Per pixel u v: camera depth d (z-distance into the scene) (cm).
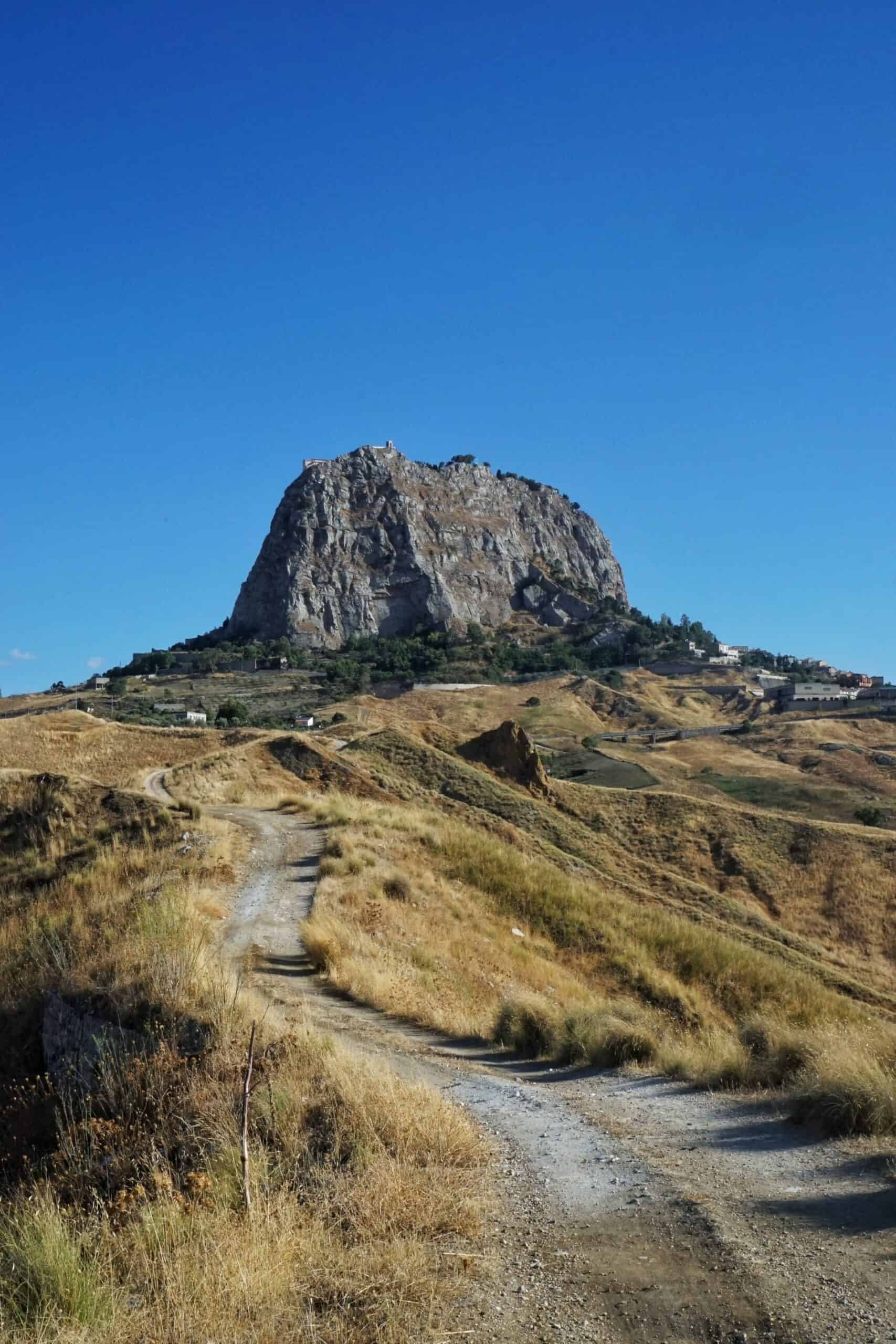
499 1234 670
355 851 2897
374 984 1623
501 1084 1137
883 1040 1064
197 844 2978
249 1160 782
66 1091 1208
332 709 16288
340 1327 549
